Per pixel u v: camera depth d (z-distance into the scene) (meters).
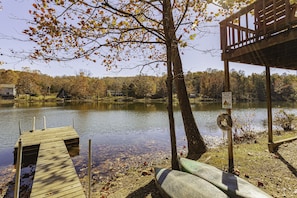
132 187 3.44
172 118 3.41
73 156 6.28
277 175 3.29
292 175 3.26
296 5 2.62
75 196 2.95
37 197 2.89
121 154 6.39
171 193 2.49
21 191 3.98
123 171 4.74
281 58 4.16
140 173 4.34
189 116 5.31
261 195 2.27
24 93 45.91
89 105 31.25
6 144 8.26
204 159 4.40
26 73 45.47
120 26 3.95
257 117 14.12
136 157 5.98
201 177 2.87
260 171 3.47
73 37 3.45
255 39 3.22
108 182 4.07
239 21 3.52
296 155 4.22
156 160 5.55
